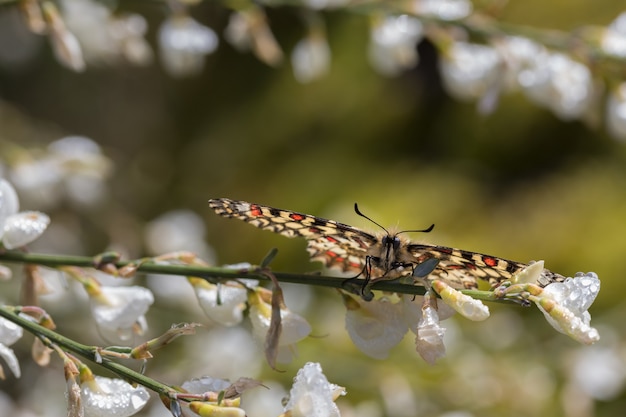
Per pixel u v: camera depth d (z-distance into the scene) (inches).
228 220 32.6
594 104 15.8
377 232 13.1
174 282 19.6
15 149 17.4
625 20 16.0
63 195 21.1
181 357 19.1
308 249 13.7
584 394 19.1
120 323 13.8
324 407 12.5
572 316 12.4
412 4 16.1
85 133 37.1
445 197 31.1
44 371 20.4
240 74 38.3
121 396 12.9
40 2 15.6
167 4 16.4
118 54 18.1
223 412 12.5
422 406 18.3
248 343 19.2
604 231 29.7
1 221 13.6
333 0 16.4
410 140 34.6
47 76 35.3
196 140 38.1
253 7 16.3
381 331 13.1
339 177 33.5
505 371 19.1
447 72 16.0
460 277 13.2
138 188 32.5
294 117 35.8
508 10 33.2
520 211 31.4
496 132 33.7
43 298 18.2
